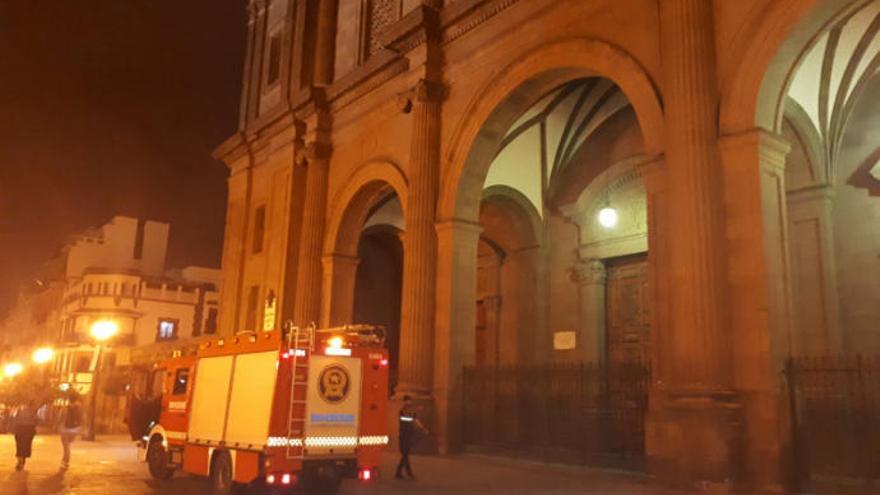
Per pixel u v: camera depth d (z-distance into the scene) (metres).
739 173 12.58
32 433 14.88
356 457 11.79
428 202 19.84
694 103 13.04
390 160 22.55
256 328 27.80
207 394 12.74
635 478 13.53
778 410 11.59
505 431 17.62
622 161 21.58
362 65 23.89
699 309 12.27
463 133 19.56
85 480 13.42
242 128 33.09
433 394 18.67
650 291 13.58
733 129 12.79
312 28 29.38
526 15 18.16
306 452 11.22
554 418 16.94
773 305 12.06
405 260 19.84
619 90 21.16
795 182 17.05
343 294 24.94
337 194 25.28
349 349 12.02
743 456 11.63
